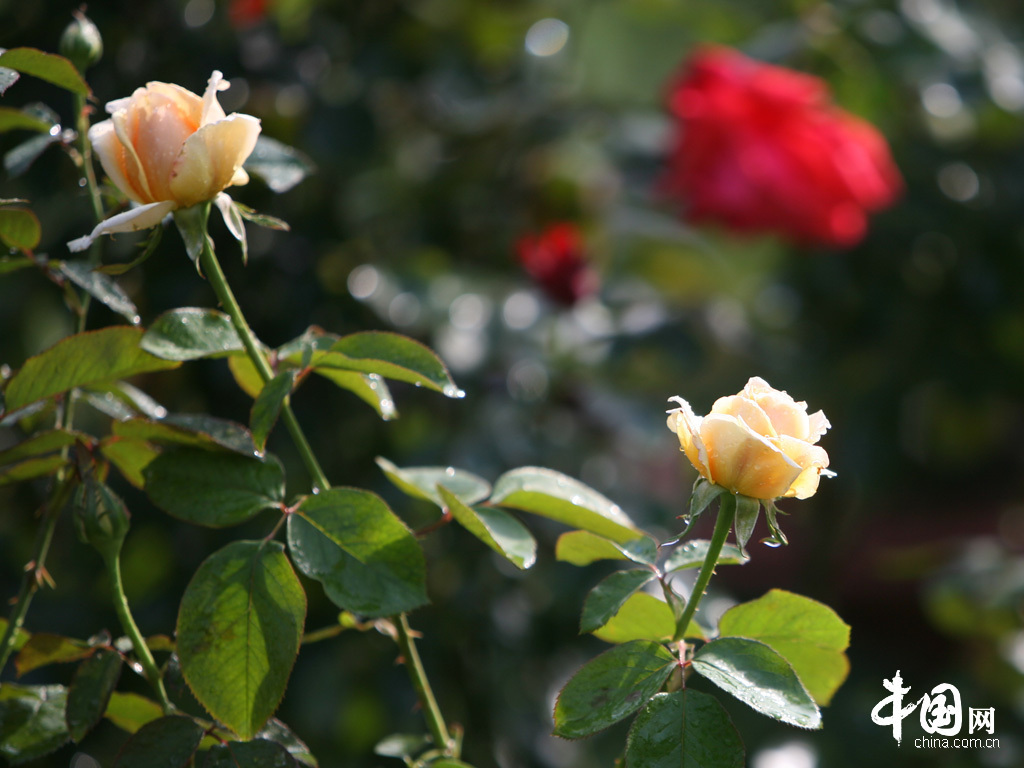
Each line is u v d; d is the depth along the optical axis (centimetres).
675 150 209
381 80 205
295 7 202
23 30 172
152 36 182
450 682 202
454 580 204
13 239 114
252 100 191
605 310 235
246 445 110
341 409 197
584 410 214
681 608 109
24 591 113
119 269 108
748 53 242
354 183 214
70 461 113
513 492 116
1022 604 247
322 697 198
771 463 105
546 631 206
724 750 104
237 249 184
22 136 161
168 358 110
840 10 240
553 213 253
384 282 203
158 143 107
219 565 107
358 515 109
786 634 112
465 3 239
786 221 200
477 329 205
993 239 259
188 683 106
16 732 113
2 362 214
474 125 239
